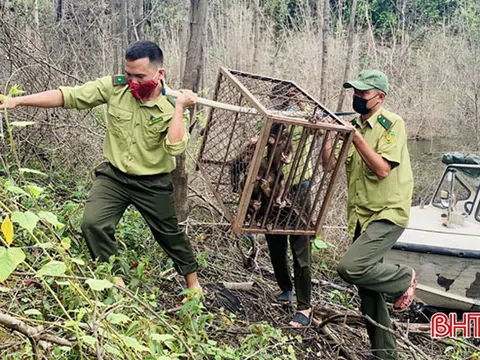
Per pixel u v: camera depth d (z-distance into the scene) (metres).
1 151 4.54
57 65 5.27
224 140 3.82
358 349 4.01
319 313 4.24
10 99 2.93
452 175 5.37
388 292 3.59
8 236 1.84
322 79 8.15
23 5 6.06
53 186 4.71
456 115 10.95
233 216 3.40
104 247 3.23
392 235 3.57
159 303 3.59
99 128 5.42
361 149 3.37
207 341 3.01
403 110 10.70
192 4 4.30
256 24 9.35
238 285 4.30
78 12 7.29
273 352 3.50
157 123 3.15
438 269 4.71
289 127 3.24
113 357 2.20
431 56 11.99
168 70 9.09
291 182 3.22
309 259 3.96
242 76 3.63
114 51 7.80
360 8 13.70
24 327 1.95
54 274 1.98
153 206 3.30
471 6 14.16
